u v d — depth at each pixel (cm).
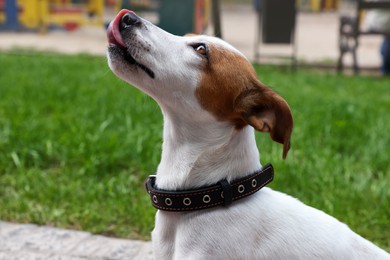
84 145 156
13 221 130
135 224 129
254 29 615
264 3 340
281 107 89
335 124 187
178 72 90
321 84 286
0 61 304
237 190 90
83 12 546
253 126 90
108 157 150
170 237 92
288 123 89
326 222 92
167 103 91
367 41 557
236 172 91
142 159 153
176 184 92
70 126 174
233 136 91
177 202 90
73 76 264
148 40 90
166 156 93
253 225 90
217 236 89
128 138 162
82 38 501
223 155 91
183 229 90
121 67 90
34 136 163
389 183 144
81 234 125
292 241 90
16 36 493
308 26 678
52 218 130
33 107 199
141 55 89
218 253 89
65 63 310
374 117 202
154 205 93
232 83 90
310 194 140
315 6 882
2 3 524
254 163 92
